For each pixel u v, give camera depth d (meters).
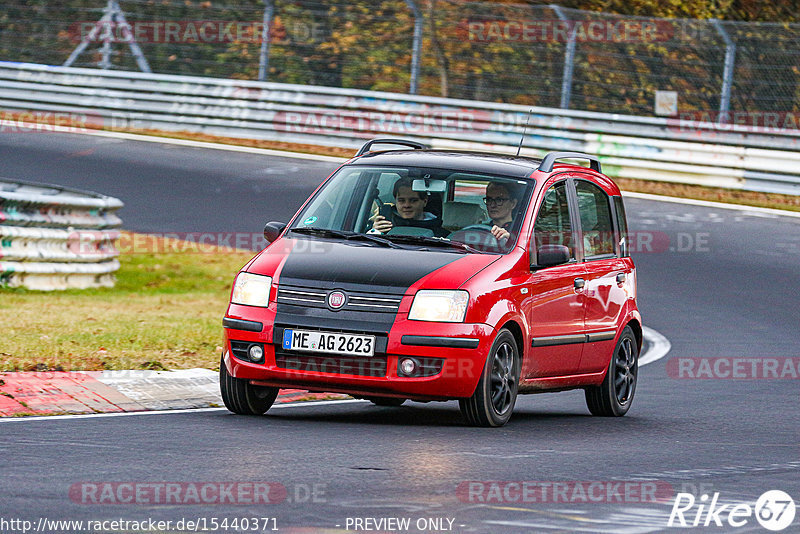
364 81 115.56
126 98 106.38
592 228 34.69
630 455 26.31
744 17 126.50
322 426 28.70
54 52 122.12
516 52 112.88
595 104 111.44
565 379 32.56
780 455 27.23
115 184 82.25
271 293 29.14
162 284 61.84
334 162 95.31
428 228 31.33
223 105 104.94
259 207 78.12
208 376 34.81
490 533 18.16
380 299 28.41
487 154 34.59
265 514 18.91
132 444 25.00
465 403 29.14
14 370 33.25
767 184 91.62
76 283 58.44
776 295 61.72
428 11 113.69
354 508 19.52
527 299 30.44
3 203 53.66
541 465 24.33
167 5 119.12
